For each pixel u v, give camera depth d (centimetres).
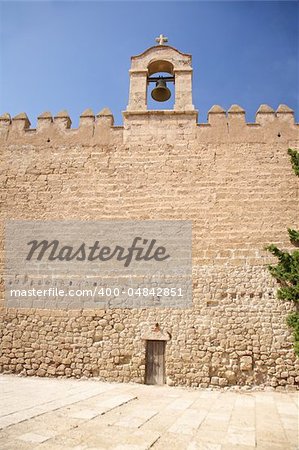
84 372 1138
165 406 821
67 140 1390
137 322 1163
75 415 686
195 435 603
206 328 1134
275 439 597
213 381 1085
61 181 1336
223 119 1361
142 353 1133
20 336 1189
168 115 1384
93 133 1389
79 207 1298
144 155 1337
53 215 1298
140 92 1424
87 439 548
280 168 1279
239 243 1207
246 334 1116
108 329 1168
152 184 1298
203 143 1331
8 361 1172
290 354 1087
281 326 1112
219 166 1296
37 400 804
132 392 970
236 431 636
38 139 1403
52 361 1159
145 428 626
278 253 1180
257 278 1167
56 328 1185
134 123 1384
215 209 1249
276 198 1246
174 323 1148
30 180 1349
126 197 1292
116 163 1337
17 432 560
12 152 1395
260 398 965
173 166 1312
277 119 1345
